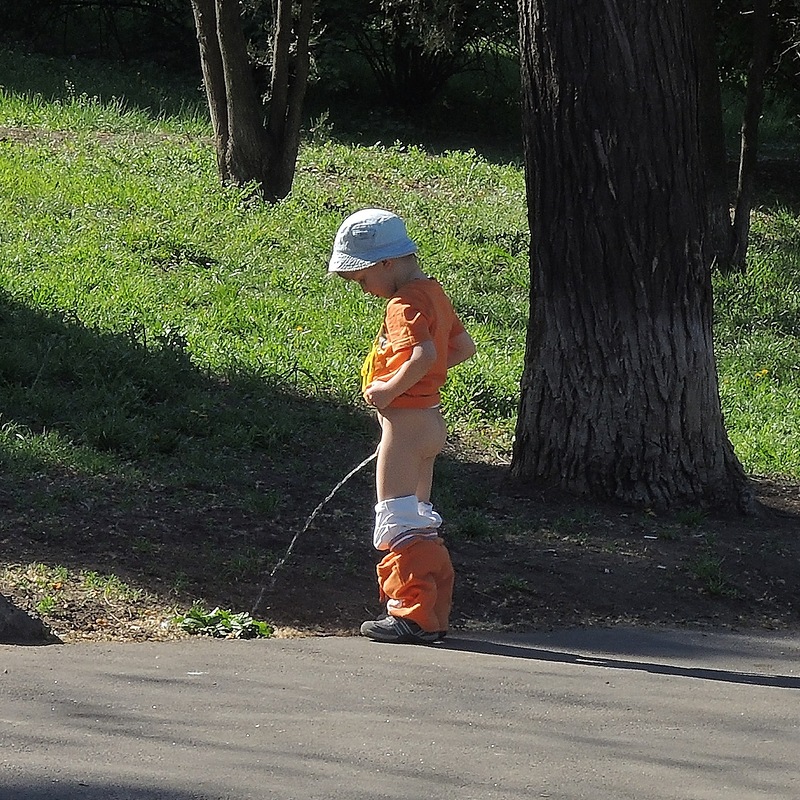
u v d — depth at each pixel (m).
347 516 18.70
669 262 19.75
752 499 20.53
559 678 12.63
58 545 15.90
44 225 34.09
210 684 11.52
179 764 9.15
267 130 41.03
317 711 10.83
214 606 14.78
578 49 19.16
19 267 29.83
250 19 55.44
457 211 43.28
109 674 11.60
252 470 20.52
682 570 17.58
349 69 67.31
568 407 20.23
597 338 19.94
